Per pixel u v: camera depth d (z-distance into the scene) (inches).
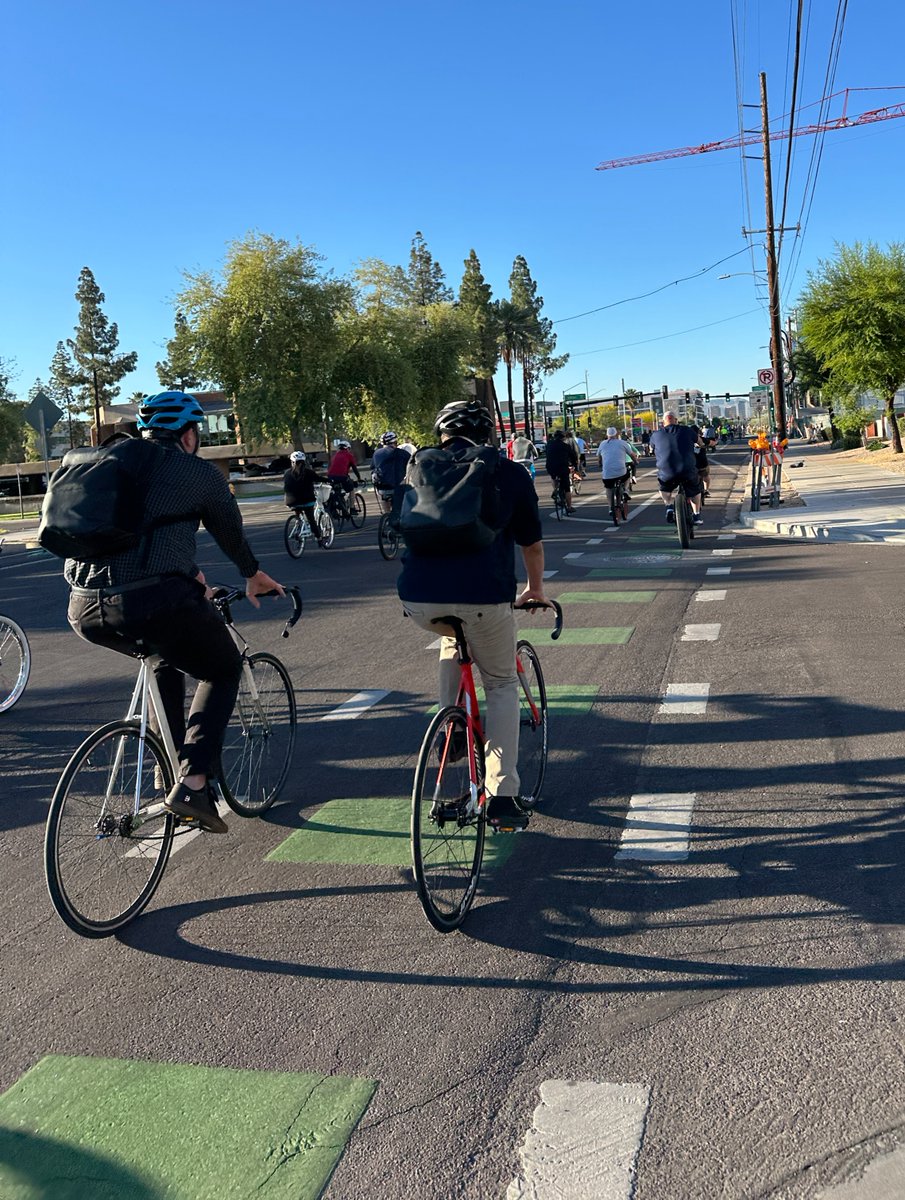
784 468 1416.1
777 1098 102.0
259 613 432.8
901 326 1347.2
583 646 319.0
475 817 149.8
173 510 146.6
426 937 141.0
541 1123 100.9
